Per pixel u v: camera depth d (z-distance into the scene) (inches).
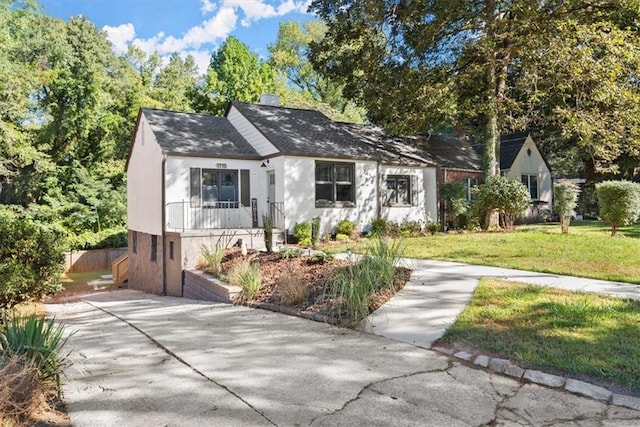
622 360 141.0
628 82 520.7
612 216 466.3
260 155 555.5
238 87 1184.8
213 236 447.5
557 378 134.0
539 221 869.8
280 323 221.9
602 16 518.0
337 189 575.5
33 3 899.4
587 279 271.3
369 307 225.8
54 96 914.7
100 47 976.9
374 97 652.7
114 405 124.3
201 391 133.3
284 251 373.7
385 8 566.9
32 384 118.0
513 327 181.0
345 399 125.6
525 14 475.2
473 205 635.5
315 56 709.9
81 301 444.1
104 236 882.8
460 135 943.0
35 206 853.8
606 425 109.2
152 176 533.3
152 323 241.4
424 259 376.2
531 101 582.2
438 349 168.7
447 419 113.0
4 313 246.5
